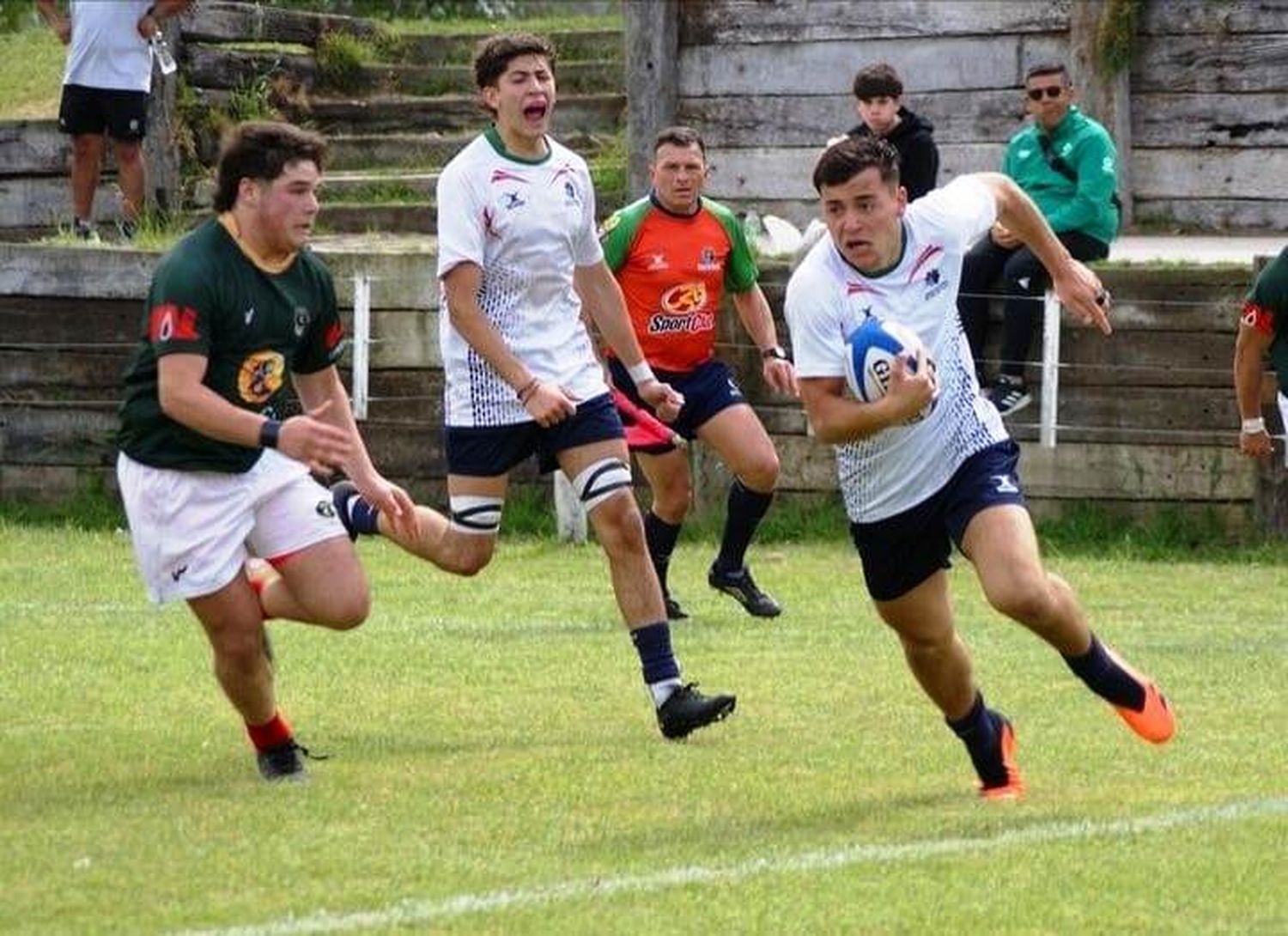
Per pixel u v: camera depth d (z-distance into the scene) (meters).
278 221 24.39
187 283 24.05
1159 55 57.66
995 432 23.92
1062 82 46.00
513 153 28.47
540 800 24.36
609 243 36.88
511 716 29.28
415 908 20.00
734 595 37.75
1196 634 35.97
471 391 28.86
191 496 24.61
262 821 23.30
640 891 20.59
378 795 24.56
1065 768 26.16
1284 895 20.67
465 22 74.94
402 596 39.78
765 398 47.81
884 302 23.50
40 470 50.19
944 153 59.09
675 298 36.91
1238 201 57.47
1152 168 58.00
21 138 59.50
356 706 29.94
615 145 63.03
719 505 47.94
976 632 35.91
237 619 24.80
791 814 23.83
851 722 28.88
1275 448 45.06
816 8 59.47
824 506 47.75
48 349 50.03
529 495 48.75
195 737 27.75
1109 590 40.59
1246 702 30.17
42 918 19.66
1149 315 45.72
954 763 26.45
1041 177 46.47
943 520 23.66
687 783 25.27
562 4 89.12
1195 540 45.62
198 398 23.83
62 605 38.19
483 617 37.47
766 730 28.38
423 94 65.56
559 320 28.77
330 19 65.00
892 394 22.64
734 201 60.62
